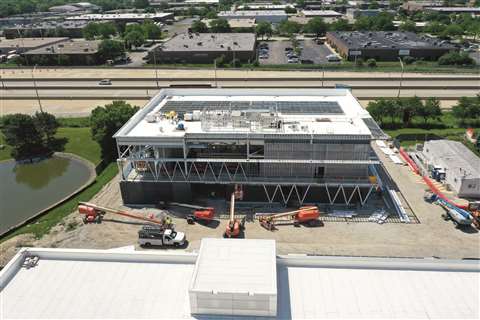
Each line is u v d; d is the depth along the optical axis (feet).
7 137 226.58
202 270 92.99
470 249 138.21
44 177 208.85
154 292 95.91
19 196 188.85
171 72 383.04
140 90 327.88
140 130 171.53
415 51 418.51
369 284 96.84
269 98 214.07
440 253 136.36
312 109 193.06
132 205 171.42
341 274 100.07
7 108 304.50
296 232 149.69
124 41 532.73
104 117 216.54
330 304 91.50
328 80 336.29
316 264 102.89
